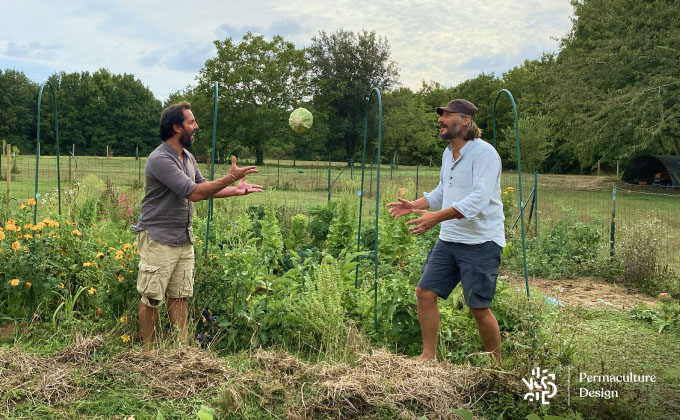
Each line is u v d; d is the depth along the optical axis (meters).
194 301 4.34
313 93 52.28
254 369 3.59
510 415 3.24
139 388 3.36
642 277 7.44
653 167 28.97
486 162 3.73
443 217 3.67
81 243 5.33
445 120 3.86
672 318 5.52
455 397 3.27
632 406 3.21
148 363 3.57
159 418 2.83
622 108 25.09
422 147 54.88
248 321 4.34
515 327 4.45
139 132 73.12
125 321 4.23
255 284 4.66
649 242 7.82
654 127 23.69
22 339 4.19
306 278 4.77
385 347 4.02
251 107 45.59
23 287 4.52
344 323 4.46
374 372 3.43
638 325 5.53
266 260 5.95
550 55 51.06
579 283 7.65
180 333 4.01
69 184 16.44
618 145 28.20
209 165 23.66
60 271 4.86
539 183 28.83
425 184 24.27
